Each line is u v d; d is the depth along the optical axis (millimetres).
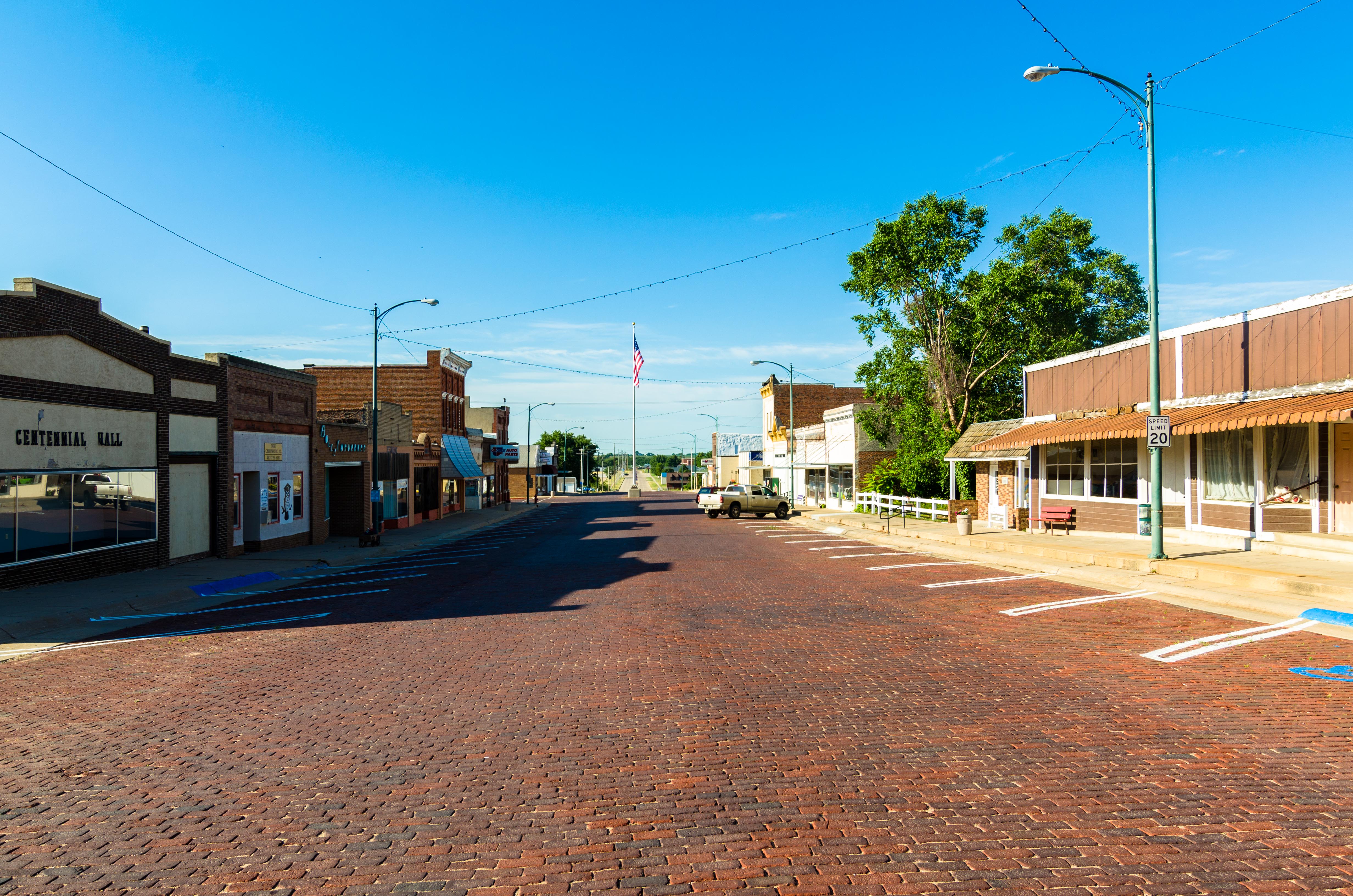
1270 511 16234
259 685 8477
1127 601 12648
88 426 17016
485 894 4012
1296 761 5668
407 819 4953
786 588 15227
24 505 15352
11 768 6027
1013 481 26844
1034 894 3914
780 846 4484
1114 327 42562
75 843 4680
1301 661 8578
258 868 4340
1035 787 5273
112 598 14641
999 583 15297
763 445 67438
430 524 40656
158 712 7516
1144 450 20047
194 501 21312
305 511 27516
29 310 15297
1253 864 4180
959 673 8359
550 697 7695
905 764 5738
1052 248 36625
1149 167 15375
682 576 17281
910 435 38844
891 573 17328
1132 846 4406
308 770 5852
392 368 47625
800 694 7637
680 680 8227
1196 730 6375
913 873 4145
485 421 72625
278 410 25484
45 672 9359
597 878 4160
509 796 5273
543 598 14359
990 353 35875
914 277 34875
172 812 5121
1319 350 14828
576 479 147875
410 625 11938
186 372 20594
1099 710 6984
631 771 5703
